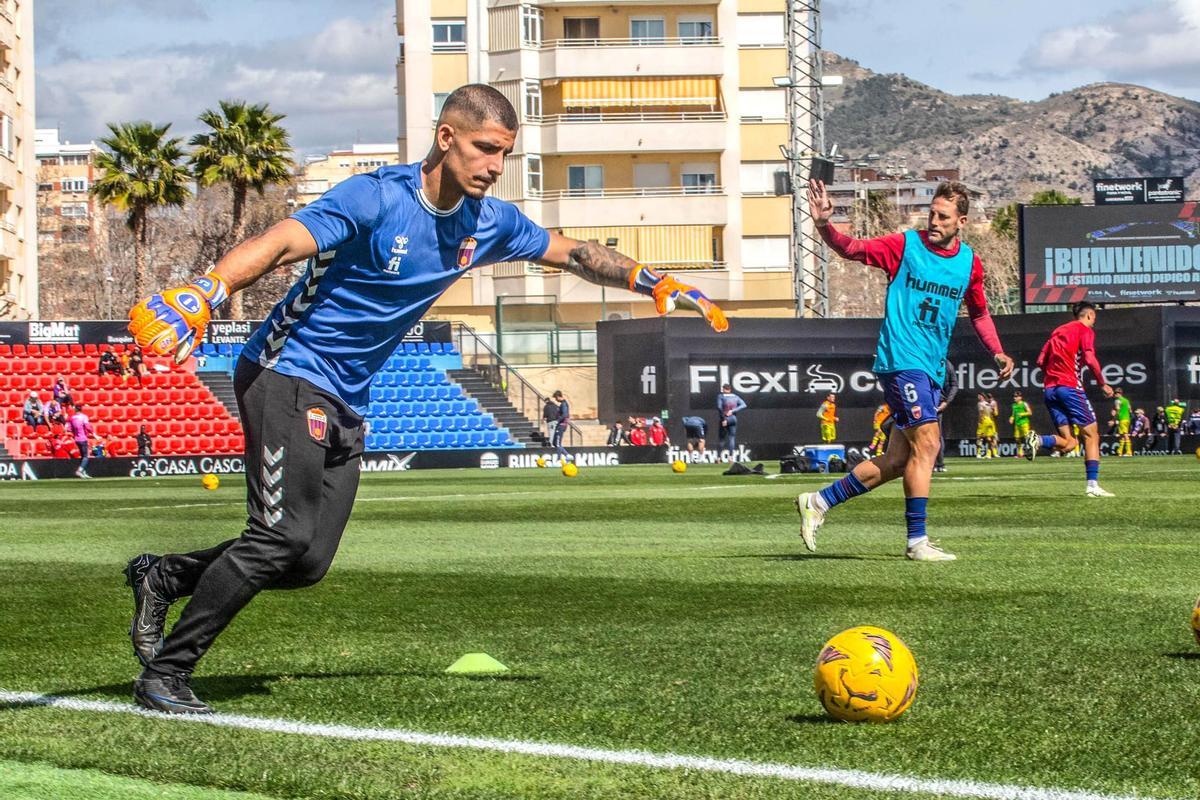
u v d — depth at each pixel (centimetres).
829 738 405
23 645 623
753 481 2483
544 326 4453
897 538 1134
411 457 3672
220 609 454
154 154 5212
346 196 439
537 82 5459
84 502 2047
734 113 5506
